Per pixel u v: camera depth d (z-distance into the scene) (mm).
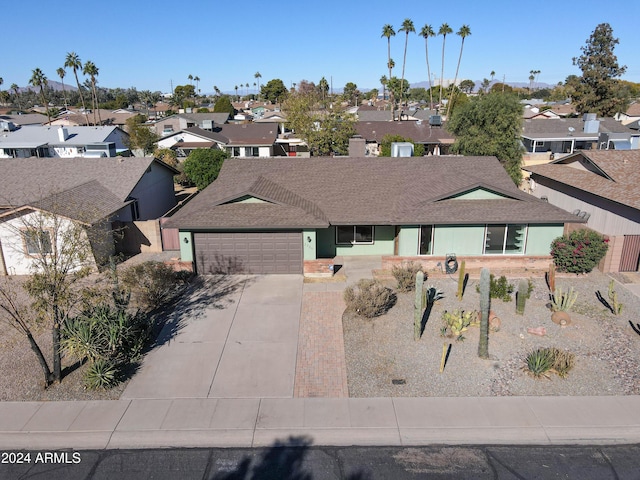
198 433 10391
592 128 46875
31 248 19531
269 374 12570
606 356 13281
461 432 10359
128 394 11750
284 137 63219
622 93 67062
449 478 9211
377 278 19125
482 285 12688
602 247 19094
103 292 13789
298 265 19703
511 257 20062
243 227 18672
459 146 38719
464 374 12445
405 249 20219
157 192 30000
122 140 54125
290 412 11039
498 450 9906
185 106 117688
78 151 48656
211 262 19719
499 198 20703
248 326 15219
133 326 13375
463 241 20141
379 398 11508
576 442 10102
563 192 28031
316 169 23656
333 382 12188
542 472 9336
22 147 46781
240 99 188500
